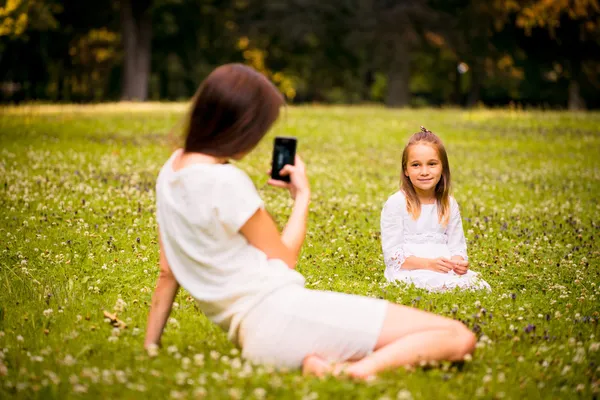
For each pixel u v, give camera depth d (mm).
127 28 39938
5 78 38969
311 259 6277
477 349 3900
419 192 6023
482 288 5488
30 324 4484
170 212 3535
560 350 4047
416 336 3533
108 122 19344
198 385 3354
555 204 9469
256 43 46281
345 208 8602
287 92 55219
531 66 46844
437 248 5922
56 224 7066
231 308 3521
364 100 57531
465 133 19312
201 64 51156
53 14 38375
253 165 12445
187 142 3572
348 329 3502
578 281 5688
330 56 50500
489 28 37594
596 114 25641
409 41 40812
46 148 13391
